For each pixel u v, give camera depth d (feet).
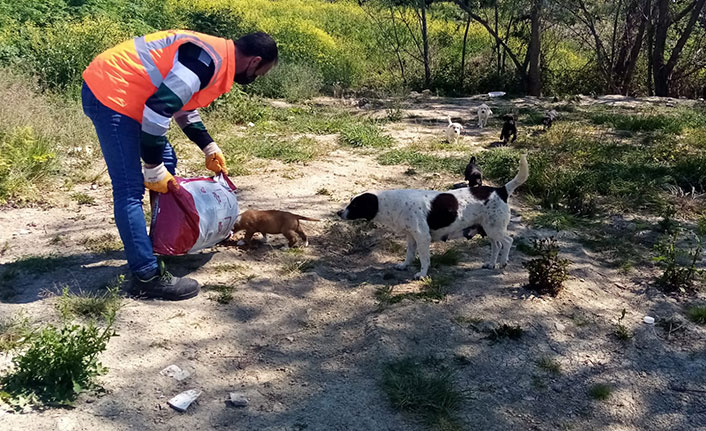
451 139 33.68
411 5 60.39
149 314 14.70
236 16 62.90
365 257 18.67
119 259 17.47
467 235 17.28
